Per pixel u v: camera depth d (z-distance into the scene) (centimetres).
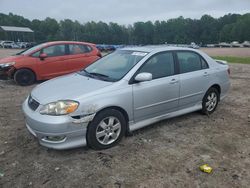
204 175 339
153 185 318
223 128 494
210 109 564
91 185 317
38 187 313
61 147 363
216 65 566
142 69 437
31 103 400
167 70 473
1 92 793
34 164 361
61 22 10394
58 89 404
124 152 396
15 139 438
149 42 11238
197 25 11425
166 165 361
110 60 497
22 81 893
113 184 319
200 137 452
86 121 370
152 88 439
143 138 443
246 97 722
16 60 884
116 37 10469
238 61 1962
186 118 542
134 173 342
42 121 357
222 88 579
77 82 429
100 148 397
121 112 415
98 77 443
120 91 401
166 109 475
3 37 8119
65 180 326
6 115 562
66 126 356
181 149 407
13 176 334
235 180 329
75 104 362
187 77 497
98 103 377
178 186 317
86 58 990
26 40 8588
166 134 461
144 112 439
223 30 11181
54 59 930
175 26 11406
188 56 517
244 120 538
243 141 439
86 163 364
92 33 10156
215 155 390
